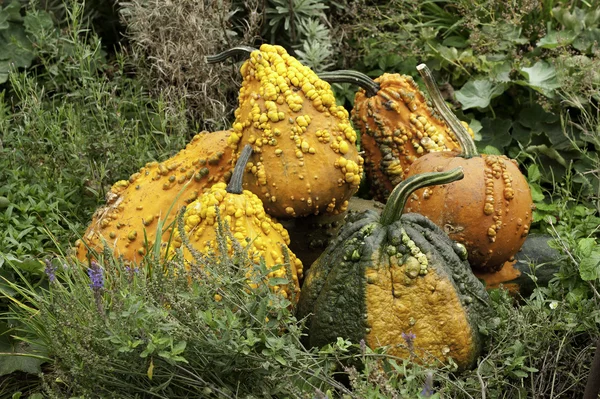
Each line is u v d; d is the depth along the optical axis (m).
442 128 2.44
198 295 2.04
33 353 2.24
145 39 2.66
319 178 2.25
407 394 2.00
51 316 2.15
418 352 2.11
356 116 2.46
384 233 2.14
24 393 2.25
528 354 2.14
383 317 2.12
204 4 2.67
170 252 2.22
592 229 2.47
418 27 2.88
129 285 2.09
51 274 2.05
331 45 2.75
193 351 2.04
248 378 2.07
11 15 2.79
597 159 2.60
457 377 2.13
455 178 2.14
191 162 2.33
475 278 2.17
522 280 2.36
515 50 2.75
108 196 2.35
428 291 2.11
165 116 2.60
